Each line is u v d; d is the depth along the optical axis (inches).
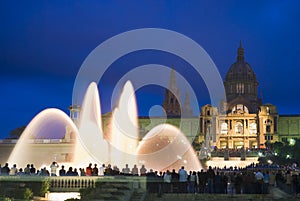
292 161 5654.5
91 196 1325.0
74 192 1678.2
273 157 6063.0
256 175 1877.5
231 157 6929.1
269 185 1974.7
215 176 1792.6
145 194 1608.0
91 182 1691.7
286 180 2078.0
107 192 1397.6
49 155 5546.3
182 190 1745.8
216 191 1753.2
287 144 7204.7
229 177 2303.2
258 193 1753.2
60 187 1694.1
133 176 1745.8
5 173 1907.0
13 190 1469.0
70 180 1700.3
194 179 1766.7
